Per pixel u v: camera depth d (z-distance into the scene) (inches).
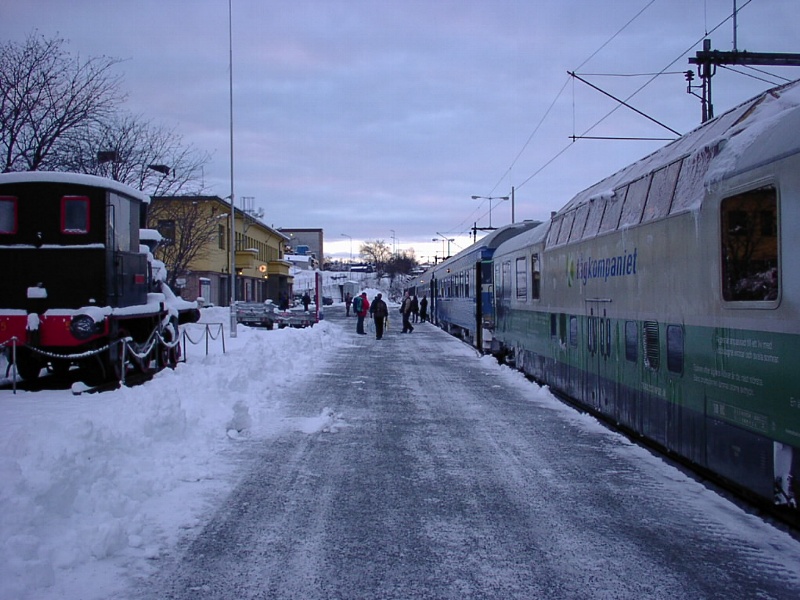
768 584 178.9
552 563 192.5
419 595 171.8
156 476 262.1
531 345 576.7
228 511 234.4
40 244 465.4
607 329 376.2
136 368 557.9
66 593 168.1
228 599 168.2
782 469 205.5
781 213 204.5
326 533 215.0
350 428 382.0
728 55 604.1
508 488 266.8
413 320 1824.6
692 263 266.5
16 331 447.2
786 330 201.5
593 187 458.6
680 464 300.0
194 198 1224.8
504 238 885.2
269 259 2662.4
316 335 956.0
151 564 188.4
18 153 791.1
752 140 229.3
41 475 211.5
